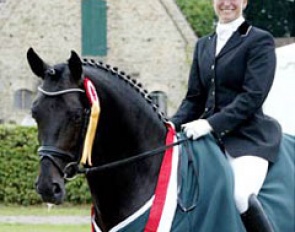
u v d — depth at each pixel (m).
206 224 9.68
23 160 32.34
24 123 45.38
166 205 9.52
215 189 9.77
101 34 47.25
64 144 8.94
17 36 47.34
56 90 9.02
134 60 47.56
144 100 9.92
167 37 47.62
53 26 47.28
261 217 10.10
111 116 9.55
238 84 10.34
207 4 53.16
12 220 27.52
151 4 47.56
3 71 47.31
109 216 9.70
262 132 10.52
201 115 10.88
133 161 9.66
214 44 10.60
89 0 47.16
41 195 8.89
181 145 10.01
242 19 10.55
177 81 47.62
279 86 26.34
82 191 31.67
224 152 10.42
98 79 9.55
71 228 24.83
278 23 67.12
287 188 10.61
